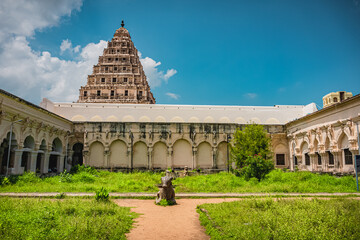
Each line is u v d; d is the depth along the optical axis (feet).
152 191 60.85
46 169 99.09
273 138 126.52
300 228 23.66
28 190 57.11
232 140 118.83
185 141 125.70
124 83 190.80
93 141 121.80
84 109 138.10
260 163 76.89
